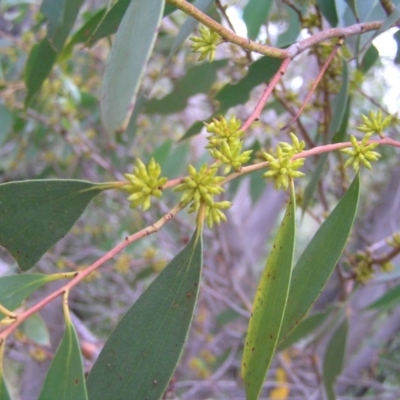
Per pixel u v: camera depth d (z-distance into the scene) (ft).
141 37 0.71
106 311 3.60
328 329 1.63
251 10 1.40
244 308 2.85
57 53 1.27
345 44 1.31
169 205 2.98
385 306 1.62
